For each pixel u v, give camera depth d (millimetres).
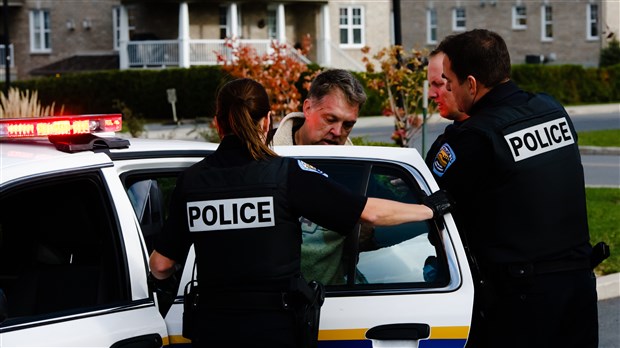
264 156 3904
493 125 4379
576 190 4500
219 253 3838
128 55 43375
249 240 3820
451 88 4605
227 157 3916
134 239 4070
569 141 4523
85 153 4090
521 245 4375
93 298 4293
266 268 3799
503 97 4484
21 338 3664
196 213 3865
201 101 39562
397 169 4352
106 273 4105
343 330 4121
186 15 42219
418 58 14039
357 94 4910
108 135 4426
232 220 3830
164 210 4562
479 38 4504
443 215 4254
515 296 4406
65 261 4531
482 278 4410
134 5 44094
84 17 48094
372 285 4223
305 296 3820
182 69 39688
